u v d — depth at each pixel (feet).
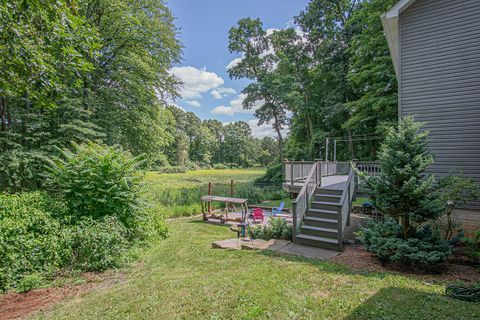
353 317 9.66
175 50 47.50
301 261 16.60
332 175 40.93
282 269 14.94
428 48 21.59
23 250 14.65
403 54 22.84
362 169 32.35
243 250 19.90
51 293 13.21
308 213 22.97
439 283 12.78
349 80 57.82
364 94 59.26
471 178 18.84
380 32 48.91
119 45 41.73
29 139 30.71
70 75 19.39
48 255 15.25
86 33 18.04
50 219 16.72
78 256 16.31
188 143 191.42
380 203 16.17
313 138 73.46
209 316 9.99
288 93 76.89
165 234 25.88
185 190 58.34
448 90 20.61
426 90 21.62
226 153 215.31
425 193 15.14
